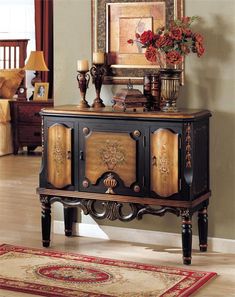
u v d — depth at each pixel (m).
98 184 5.77
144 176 5.61
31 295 5.00
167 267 5.52
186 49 5.71
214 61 5.86
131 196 5.67
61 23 6.35
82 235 6.36
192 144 5.50
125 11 6.11
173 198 5.54
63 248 5.99
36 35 11.20
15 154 10.25
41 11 11.14
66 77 6.37
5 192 7.83
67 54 6.35
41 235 6.33
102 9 6.17
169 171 5.53
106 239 6.27
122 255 5.82
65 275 5.35
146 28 6.05
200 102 5.92
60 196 5.91
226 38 5.82
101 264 5.59
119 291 5.05
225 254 5.87
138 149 5.61
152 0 6.01
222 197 5.92
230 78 5.83
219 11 5.82
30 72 11.14
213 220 5.96
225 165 5.89
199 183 5.67
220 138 5.89
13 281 5.23
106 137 5.70
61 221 6.42
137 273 5.39
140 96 5.77
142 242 6.16
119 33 6.14
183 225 5.55
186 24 5.77
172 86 5.66
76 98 6.36
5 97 10.55
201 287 5.14
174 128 5.50
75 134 5.82
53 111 5.86
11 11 11.34
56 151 5.88
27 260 5.67
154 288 5.10
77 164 5.83
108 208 5.77
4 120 10.10
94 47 6.23
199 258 5.75
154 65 6.05
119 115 5.63
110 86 6.21
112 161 5.70
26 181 8.38
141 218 5.71
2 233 6.38
